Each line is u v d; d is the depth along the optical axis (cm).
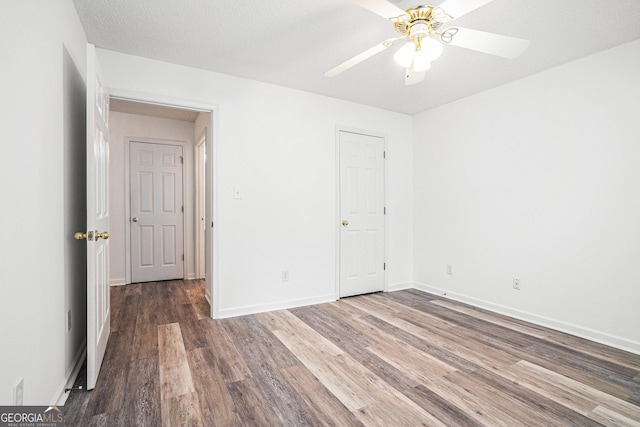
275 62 269
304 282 338
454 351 228
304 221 338
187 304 338
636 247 228
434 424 150
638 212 227
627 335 231
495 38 160
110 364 205
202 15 202
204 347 232
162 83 269
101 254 200
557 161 271
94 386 175
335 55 256
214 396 171
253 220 310
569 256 263
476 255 338
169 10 197
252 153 309
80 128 206
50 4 146
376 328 271
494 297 320
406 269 415
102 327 203
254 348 230
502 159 312
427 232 396
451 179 365
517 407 163
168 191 454
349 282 370
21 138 117
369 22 209
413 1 153
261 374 194
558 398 171
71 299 184
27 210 122
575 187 259
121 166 425
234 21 209
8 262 107
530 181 290
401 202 410
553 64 266
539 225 283
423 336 254
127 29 219
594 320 248
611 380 190
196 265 463
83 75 215
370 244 386
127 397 169
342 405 165
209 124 307
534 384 185
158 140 446
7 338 106
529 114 290
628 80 230
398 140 406
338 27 216
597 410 161
